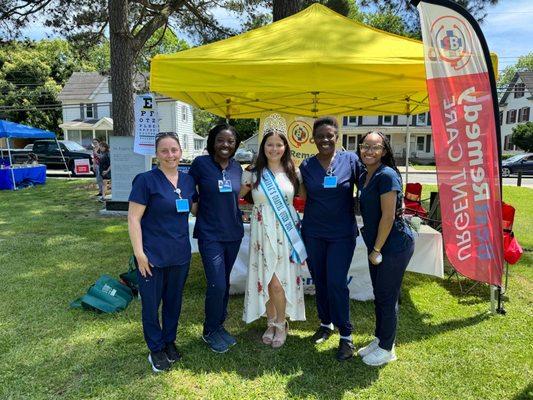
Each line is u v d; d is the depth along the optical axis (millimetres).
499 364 2777
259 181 2854
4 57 31812
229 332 3232
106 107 33281
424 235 3799
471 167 3244
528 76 32906
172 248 2549
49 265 4953
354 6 12984
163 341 2734
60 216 8188
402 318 3508
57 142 16891
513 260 3934
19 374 2648
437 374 2666
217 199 2770
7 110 30781
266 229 2832
